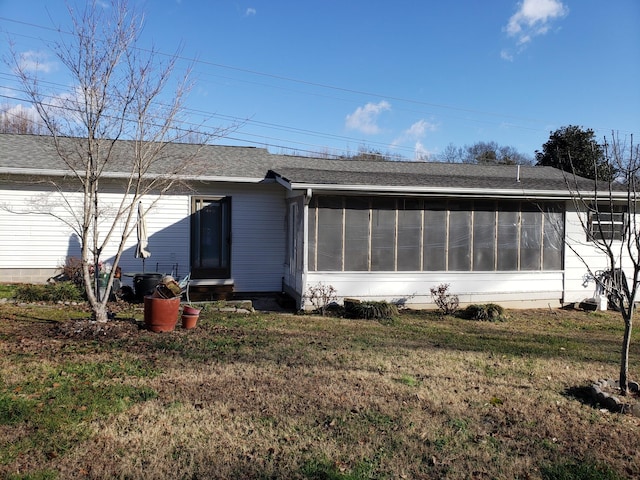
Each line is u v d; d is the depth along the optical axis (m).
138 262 11.50
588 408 4.98
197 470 3.51
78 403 4.51
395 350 6.99
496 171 16.55
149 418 4.29
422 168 16.06
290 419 4.39
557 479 3.59
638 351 7.52
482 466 3.74
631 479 3.63
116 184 11.27
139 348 6.40
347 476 3.47
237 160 13.12
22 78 9.88
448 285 10.73
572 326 9.55
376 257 10.39
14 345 6.29
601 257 11.59
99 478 3.36
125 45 8.19
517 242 11.12
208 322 8.38
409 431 4.25
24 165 10.63
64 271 10.83
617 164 7.51
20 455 3.58
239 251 12.13
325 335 7.83
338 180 10.05
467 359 6.65
